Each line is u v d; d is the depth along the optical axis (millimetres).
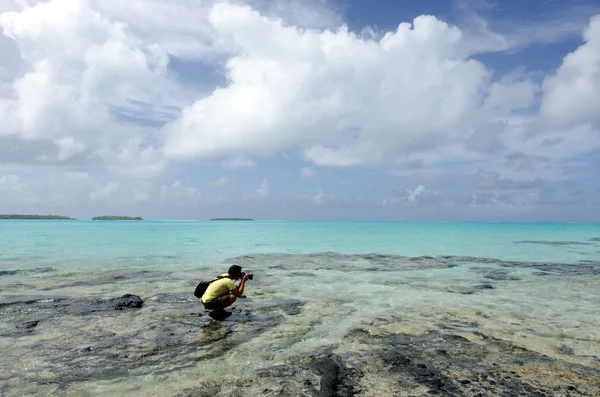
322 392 5059
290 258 23594
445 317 9172
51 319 8812
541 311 9875
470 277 16141
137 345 7012
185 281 14469
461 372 5762
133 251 28000
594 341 7359
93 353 6582
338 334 7766
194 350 6758
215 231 74062
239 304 10531
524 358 6383
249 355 6520
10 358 6312
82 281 14406
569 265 20625
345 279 15438
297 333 7816
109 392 5074
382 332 7902
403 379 5500
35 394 5008
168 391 5102
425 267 19562
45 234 52312
